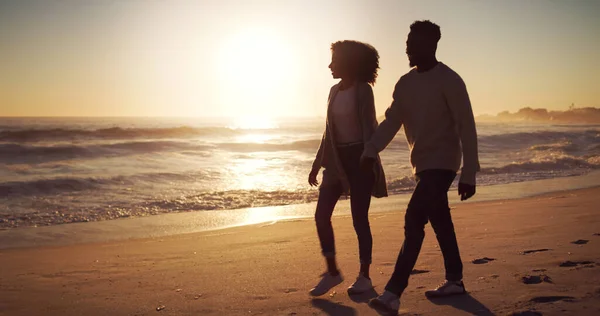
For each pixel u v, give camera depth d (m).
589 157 20.03
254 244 5.98
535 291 3.01
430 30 2.83
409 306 2.91
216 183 13.77
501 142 30.44
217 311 3.12
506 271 3.61
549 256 4.03
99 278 4.37
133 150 22.62
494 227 6.12
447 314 2.73
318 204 3.45
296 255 4.97
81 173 15.26
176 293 3.63
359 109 3.26
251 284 3.77
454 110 2.79
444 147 2.84
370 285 3.34
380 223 7.27
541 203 8.76
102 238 7.23
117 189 12.41
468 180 2.75
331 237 3.39
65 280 4.37
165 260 5.17
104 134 30.81
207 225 8.23
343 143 3.33
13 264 5.26
